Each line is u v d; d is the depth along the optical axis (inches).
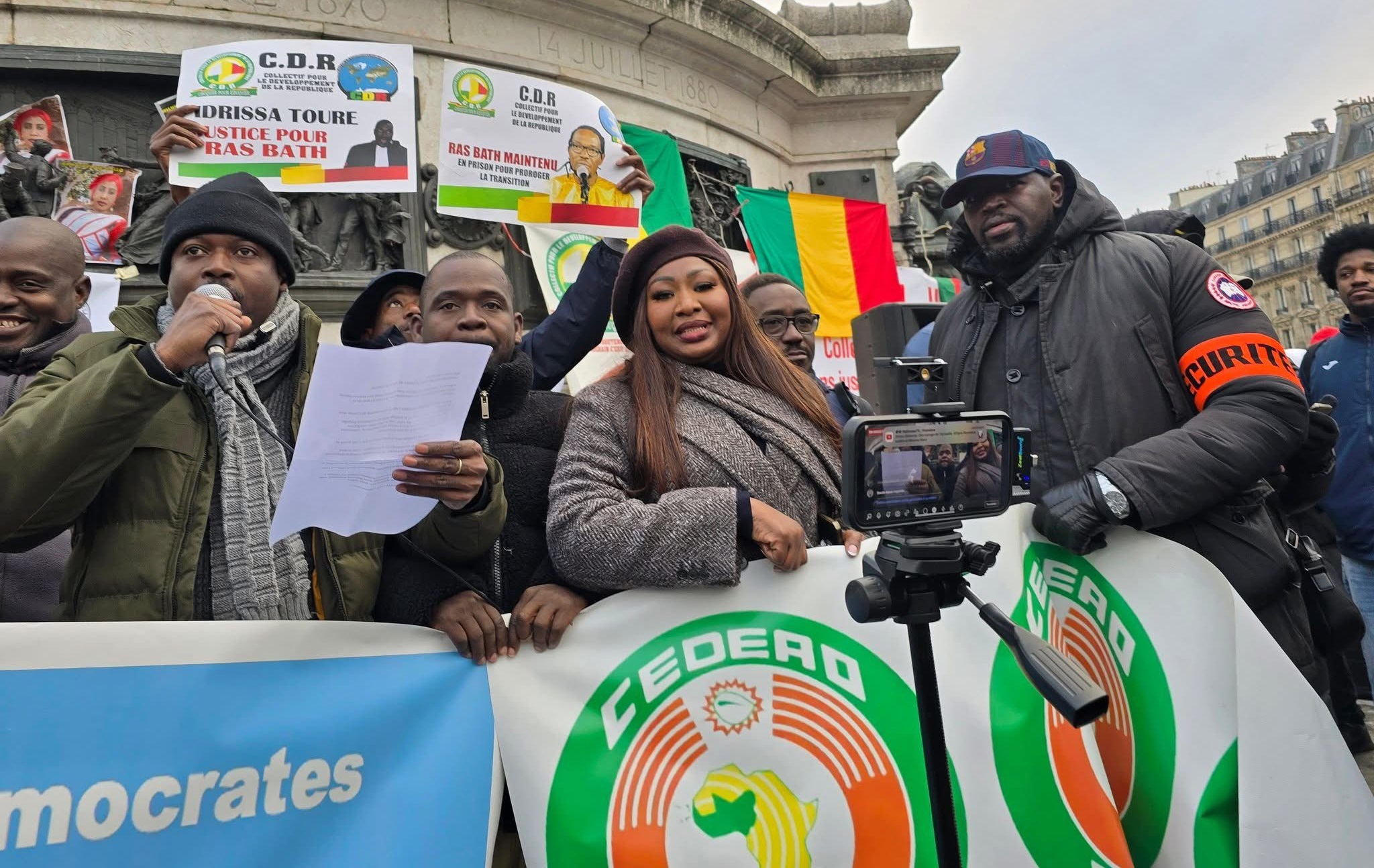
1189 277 83.5
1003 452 55.6
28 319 83.4
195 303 55.8
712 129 250.7
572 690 62.7
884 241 267.1
